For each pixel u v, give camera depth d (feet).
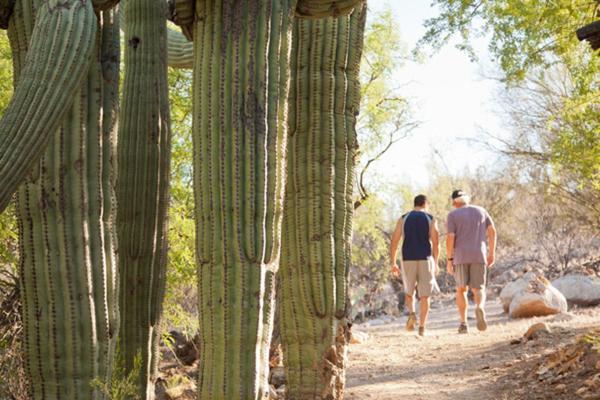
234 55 14.97
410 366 28.53
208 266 14.83
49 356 15.01
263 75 15.01
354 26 18.80
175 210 28.96
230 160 14.75
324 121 18.28
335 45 18.43
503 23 31.09
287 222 18.35
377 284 71.26
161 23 19.67
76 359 15.03
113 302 15.56
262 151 14.85
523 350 28.19
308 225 18.15
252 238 14.67
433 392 23.89
